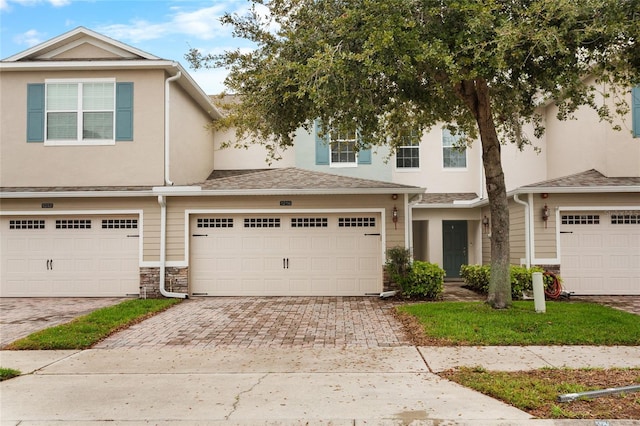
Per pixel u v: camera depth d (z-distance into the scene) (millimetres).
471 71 9477
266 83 10867
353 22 10008
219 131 21109
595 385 6324
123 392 6418
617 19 8883
